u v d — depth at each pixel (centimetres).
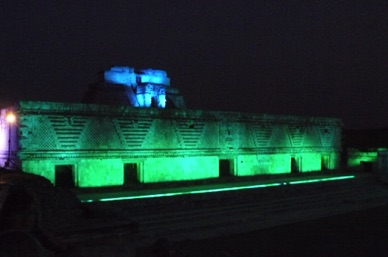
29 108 2123
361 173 3650
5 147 2286
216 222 1911
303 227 1894
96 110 2353
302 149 3422
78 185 2281
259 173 3127
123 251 944
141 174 2531
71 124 2256
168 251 1121
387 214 2244
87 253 883
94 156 2331
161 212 2003
